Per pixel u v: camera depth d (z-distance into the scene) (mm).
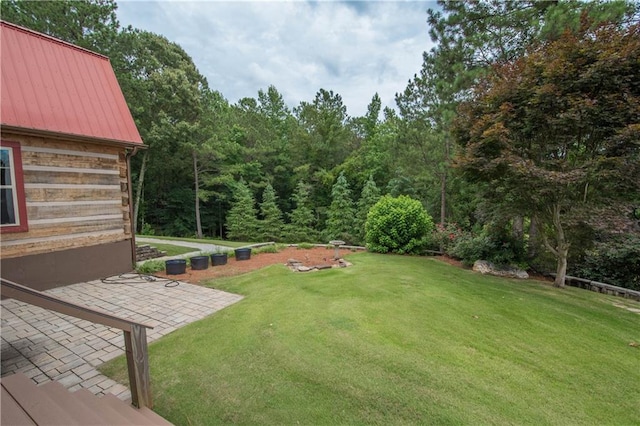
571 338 3668
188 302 4824
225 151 19500
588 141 5645
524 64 5801
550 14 6453
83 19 13625
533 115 5566
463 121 6996
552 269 7547
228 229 19109
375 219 10180
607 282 6824
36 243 5305
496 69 6574
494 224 6906
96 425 1894
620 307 5008
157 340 3506
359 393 2502
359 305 4555
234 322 3969
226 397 2486
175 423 2207
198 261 7023
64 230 5680
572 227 6195
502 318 4223
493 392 2551
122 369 2945
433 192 12648
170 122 16391
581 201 5832
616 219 5074
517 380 2740
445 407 2344
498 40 7965
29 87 5309
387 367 2879
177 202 20016
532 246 7766
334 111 19953
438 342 3420
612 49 4719
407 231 9727
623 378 2840
